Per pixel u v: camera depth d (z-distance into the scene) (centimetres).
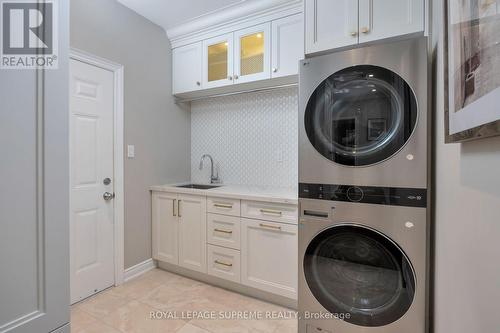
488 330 61
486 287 62
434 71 129
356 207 136
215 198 221
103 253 218
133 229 241
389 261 131
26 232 67
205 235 227
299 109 150
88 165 206
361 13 151
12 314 65
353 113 137
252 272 204
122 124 229
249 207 205
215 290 220
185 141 302
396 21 144
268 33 220
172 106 283
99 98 212
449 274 97
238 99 278
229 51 241
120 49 226
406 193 126
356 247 139
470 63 67
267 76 221
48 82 72
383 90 130
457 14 78
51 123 72
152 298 207
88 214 207
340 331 143
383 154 130
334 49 159
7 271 64
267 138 262
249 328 171
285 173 253
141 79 246
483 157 65
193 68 265
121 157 229
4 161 63
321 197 145
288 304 195
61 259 74
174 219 245
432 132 129
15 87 65
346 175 138
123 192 231
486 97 57
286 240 189
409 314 127
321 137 144
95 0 206
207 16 242
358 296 140
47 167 71
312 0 164
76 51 194
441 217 110
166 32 271
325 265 147
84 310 190
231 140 283
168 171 278
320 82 144
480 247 67
